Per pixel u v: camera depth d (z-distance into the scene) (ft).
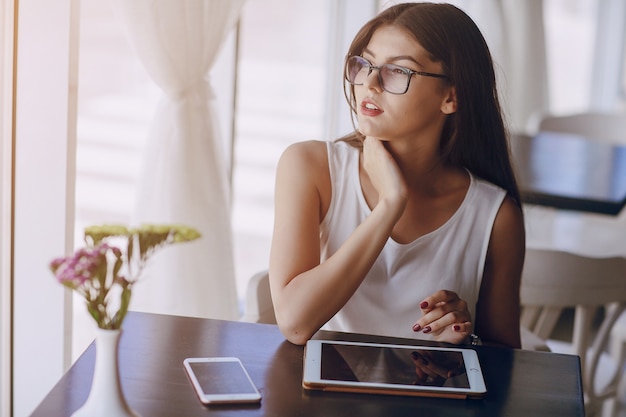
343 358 4.24
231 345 4.42
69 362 6.48
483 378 4.23
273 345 4.49
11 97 5.97
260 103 16.63
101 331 3.36
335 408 3.83
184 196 7.37
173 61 7.11
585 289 6.89
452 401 3.99
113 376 3.40
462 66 5.08
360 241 4.79
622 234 10.98
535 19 15.38
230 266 7.78
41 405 3.67
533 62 15.44
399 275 5.29
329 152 5.35
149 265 7.56
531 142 11.11
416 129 5.06
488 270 5.52
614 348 8.25
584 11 19.07
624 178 9.49
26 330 6.36
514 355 4.55
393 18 5.03
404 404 3.92
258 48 18.26
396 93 4.91
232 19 7.57
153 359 4.16
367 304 5.28
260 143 15.33
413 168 5.27
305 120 16.25
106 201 10.97
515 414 3.92
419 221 5.33
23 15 5.89
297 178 5.23
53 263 3.33
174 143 7.32
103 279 3.32
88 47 13.65
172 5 6.96
